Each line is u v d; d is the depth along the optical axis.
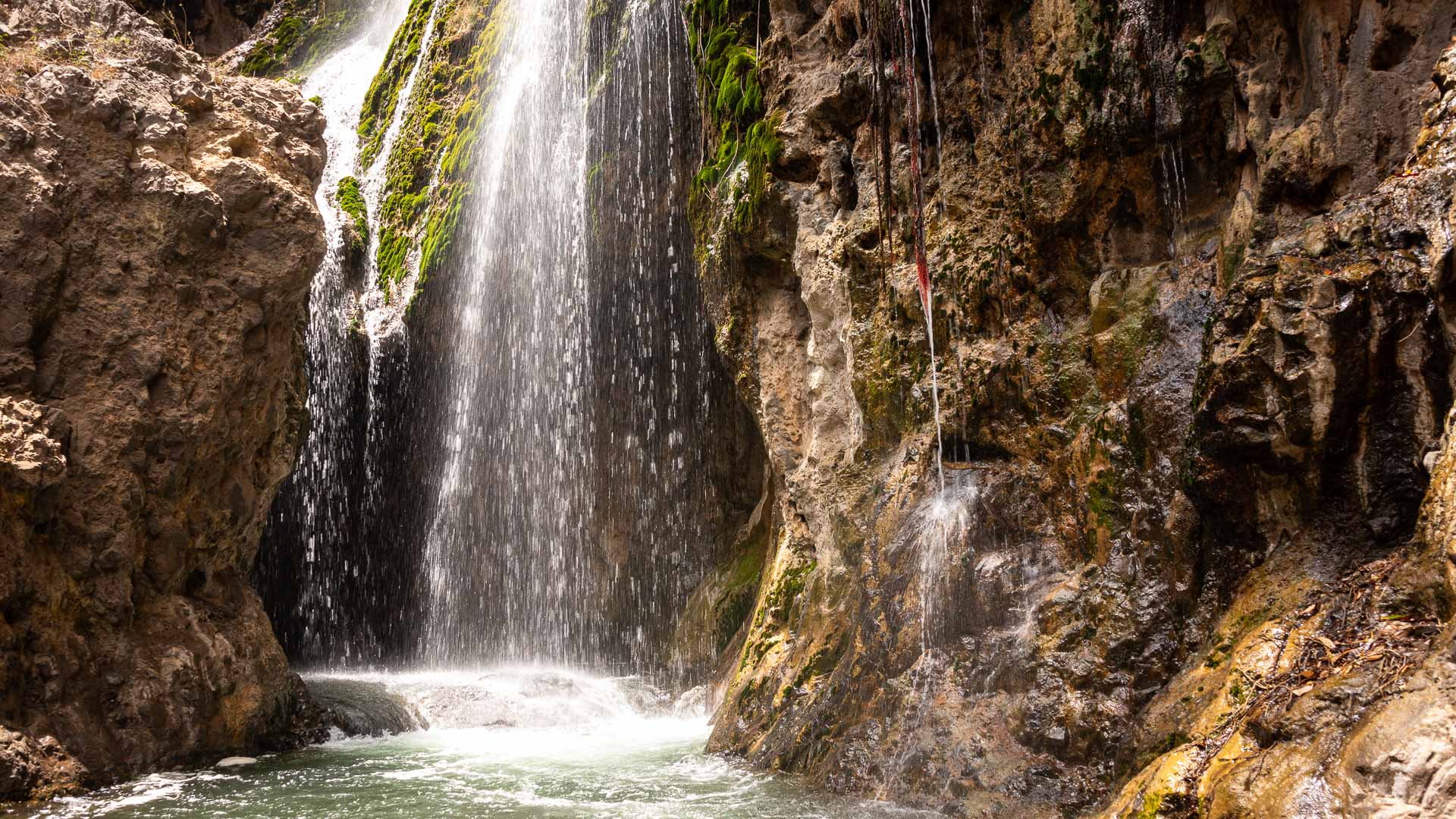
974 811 5.09
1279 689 3.67
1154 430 5.13
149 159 7.82
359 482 13.84
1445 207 3.81
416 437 14.09
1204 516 4.70
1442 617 3.37
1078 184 5.86
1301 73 4.92
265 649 8.67
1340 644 3.65
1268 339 4.22
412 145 15.03
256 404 8.62
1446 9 4.41
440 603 13.80
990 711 5.43
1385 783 2.93
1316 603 3.95
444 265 13.55
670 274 11.72
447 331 13.53
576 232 12.33
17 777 6.25
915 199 6.93
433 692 10.19
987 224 6.48
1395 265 3.92
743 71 9.20
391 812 5.93
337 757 7.97
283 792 6.59
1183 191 5.52
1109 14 5.64
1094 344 5.64
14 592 6.57
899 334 7.03
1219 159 5.38
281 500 12.98
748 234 8.68
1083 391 5.71
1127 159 5.69
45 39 7.98
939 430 6.55
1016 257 6.23
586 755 7.89
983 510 6.04
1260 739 3.54
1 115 7.18
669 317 12.00
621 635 12.58
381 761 7.73
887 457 7.21
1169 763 3.78
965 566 5.96
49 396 7.20
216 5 21.08
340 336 13.28
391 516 14.20
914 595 6.24
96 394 7.36
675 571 12.45
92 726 6.95
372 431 13.85
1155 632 4.88
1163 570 4.95
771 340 8.85
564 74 12.72
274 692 8.54
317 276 13.29
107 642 7.22
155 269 7.72
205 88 8.56
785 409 8.70
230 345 8.12
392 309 13.77
